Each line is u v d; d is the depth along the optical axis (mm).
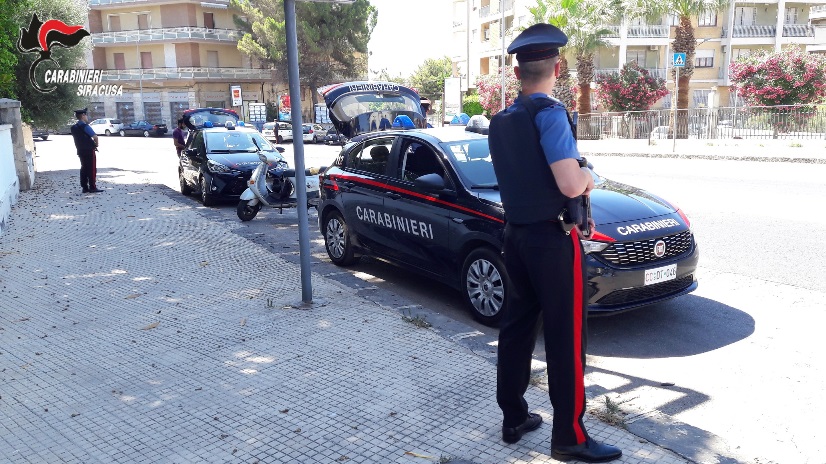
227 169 12555
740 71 28172
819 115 21734
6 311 6047
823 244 7715
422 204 6094
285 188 10875
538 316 3279
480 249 5449
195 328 5449
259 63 57781
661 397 4086
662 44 43188
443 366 4512
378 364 4574
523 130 2928
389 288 6762
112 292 6602
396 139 6699
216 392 4215
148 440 3631
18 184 14680
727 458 3285
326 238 7816
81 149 14461
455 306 6129
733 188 12188
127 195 14383
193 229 10086
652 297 5203
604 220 5164
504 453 3344
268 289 6574
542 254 2984
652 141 25469
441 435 3562
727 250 7648
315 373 4457
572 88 32812
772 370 4469
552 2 30031
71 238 9430
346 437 3580
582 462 3201
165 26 54375
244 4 50688
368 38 50281
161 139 46875
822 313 5535
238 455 3434
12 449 3580
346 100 16125
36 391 4316
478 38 52688
